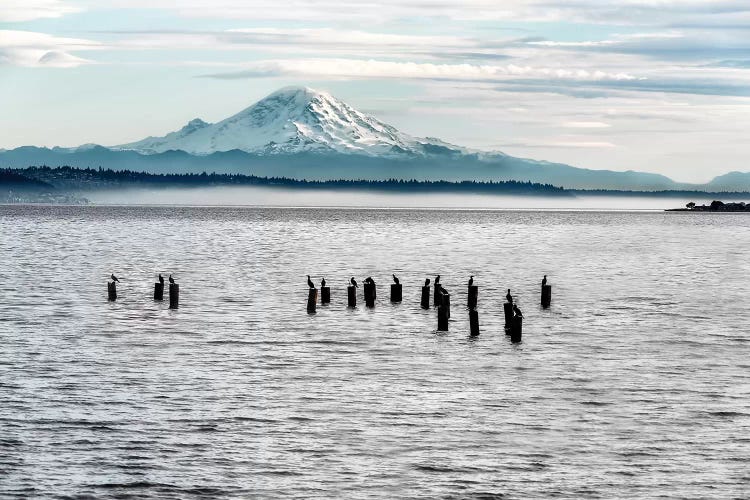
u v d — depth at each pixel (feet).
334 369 229.86
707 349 261.03
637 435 176.14
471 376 223.10
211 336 275.59
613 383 216.74
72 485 150.92
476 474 156.87
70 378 216.33
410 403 197.06
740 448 169.27
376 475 156.15
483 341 269.64
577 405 196.65
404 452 166.40
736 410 193.06
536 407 194.70
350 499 147.33
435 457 164.04
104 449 165.89
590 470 158.81
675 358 247.29
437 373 225.97
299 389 208.13
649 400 201.05
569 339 275.59
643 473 157.69
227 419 183.62
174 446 167.94
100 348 254.47
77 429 176.35
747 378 222.89
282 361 239.30
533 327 297.53
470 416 187.52
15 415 184.34
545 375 224.74
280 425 180.34
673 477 156.15
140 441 170.09
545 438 174.09
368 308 332.80
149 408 190.70
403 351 253.65
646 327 301.02
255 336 276.00
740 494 149.89
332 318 311.27
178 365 232.73
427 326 295.48
